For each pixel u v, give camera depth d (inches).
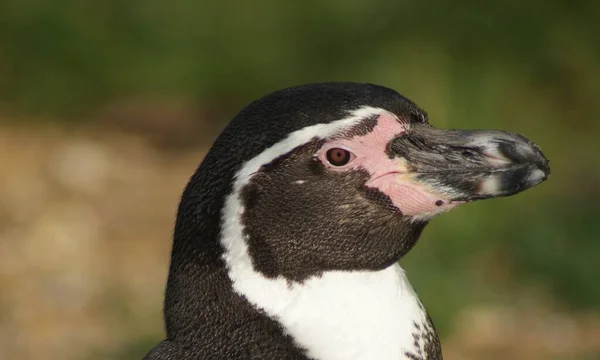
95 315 502.6
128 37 764.6
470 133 234.4
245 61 737.6
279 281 223.6
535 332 477.7
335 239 226.4
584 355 460.8
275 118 226.4
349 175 227.5
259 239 223.8
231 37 745.0
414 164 230.7
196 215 225.8
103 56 760.3
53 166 663.1
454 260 514.9
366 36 634.2
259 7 737.0
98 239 574.9
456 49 600.7
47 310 506.3
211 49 751.1
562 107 608.4
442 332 474.0
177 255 229.3
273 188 224.2
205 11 754.2
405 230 232.7
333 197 226.4
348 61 645.3
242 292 223.1
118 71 759.1
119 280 533.6
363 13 643.5
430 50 590.6
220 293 223.9
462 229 524.1
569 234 530.6
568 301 502.6
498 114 570.9
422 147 231.8
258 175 223.8
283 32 716.0
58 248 564.4
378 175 229.3
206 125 727.7
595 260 512.4
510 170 229.3
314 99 229.5
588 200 557.0
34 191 629.9
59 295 518.9
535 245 523.2
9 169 656.4
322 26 685.3
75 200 621.0
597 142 597.9
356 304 223.8
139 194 631.2
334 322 221.5
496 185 229.1
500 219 536.7
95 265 548.4
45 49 758.5
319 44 687.7
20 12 764.0
